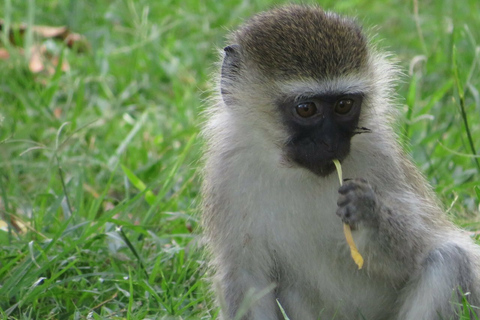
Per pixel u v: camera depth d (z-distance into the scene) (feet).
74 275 40.78
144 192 43.14
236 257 37.09
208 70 61.52
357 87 35.86
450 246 36.06
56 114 56.90
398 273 36.27
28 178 49.39
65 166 50.24
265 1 68.95
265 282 37.14
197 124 49.39
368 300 37.47
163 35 66.74
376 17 70.74
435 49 63.26
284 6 39.81
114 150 53.11
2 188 43.75
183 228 45.09
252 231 36.94
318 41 36.37
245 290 36.88
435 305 35.47
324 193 36.50
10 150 49.39
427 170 49.06
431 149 51.60
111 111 56.65
